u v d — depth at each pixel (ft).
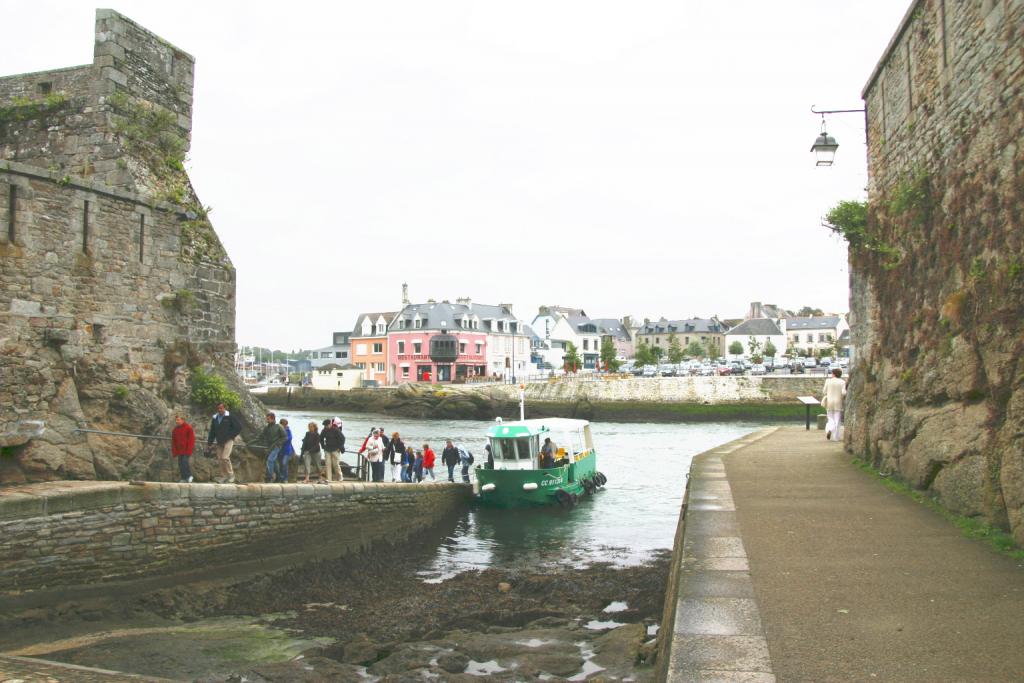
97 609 35.19
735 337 416.67
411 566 53.57
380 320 318.45
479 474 80.74
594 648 33.40
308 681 29.50
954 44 33.47
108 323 45.78
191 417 51.67
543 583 46.91
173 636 34.55
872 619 18.62
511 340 322.75
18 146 54.70
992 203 28.84
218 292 55.72
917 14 38.93
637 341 446.19
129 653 31.91
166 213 51.01
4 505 32.17
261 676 29.94
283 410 258.16
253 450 54.34
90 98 52.95
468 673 30.42
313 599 42.22
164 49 57.72
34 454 39.93
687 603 20.07
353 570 49.39
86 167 52.34
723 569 23.31
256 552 43.93
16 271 40.22
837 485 39.47
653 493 90.27
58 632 32.96
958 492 30.32
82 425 42.50
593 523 71.87
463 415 227.40
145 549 37.68
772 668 15.71
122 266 46.98
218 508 41.42
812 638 17.40
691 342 409.28
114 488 36.40
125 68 54.19
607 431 185.88
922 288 37.19
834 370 68.95
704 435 172.86
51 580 33.86
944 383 32.65
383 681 29.25
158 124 55.93
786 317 457.27
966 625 18.04
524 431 83.61
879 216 46.96
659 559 54.90
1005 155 27.76
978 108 30.60
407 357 299.17
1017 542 24.85
